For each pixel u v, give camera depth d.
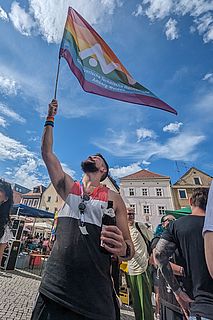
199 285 1.52
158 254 1.92
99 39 2.97
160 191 32.66
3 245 2.49
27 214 10.95
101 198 1.61
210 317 1.32
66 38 2.83
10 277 7.07
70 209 1.55
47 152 1.75
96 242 1.40
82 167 1.90
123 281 5.67
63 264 1.35
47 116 1.89
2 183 2.51
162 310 2.27
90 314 1.21
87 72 2.73
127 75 2.91
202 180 32.44
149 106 2.79
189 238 1.75
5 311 4.05
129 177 35.16
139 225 3.74
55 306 1.27
